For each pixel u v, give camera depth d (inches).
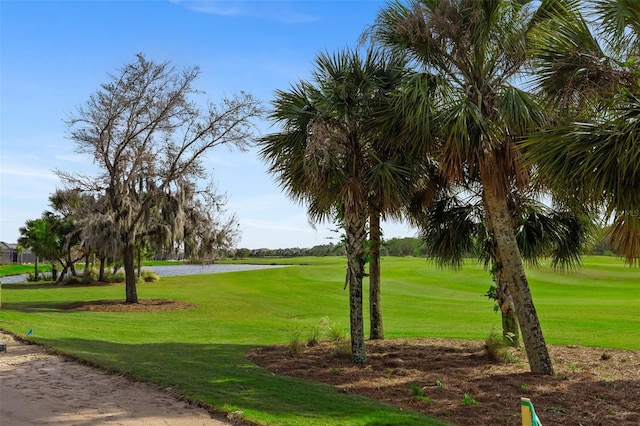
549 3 319.0
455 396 273.3
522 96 307.4
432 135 336.5
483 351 412.2
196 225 941.8
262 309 870.4
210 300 994.7
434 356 395.9
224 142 900.0
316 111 365.4
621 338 500.4
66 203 1343.5
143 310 818.8
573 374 328.8
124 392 271.6
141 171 885.2
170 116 872.3
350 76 363.3
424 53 352.5
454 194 458.9
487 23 330.0
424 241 492.7
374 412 231.1
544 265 1512.1
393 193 367.6
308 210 430.3
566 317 678.5
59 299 986.1
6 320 558.6
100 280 1540.4
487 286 1250.6
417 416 227.5
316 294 1141.1
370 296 497.4
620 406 252.5
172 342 488.4
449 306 880.3
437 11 328.2
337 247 387.2
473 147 316.8
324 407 239.9
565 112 262.5
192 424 219.1
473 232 471.5
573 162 220.2
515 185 377.7
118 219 883.4
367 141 384.2
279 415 225.5
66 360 356.8
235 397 255.3
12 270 2367.1
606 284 1245.7
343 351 394.6
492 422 226.7
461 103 318.3
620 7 235.9
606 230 272.8
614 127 214.8
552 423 226.5
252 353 416.8
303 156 356.8
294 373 334.3
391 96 355.9
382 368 350.9
